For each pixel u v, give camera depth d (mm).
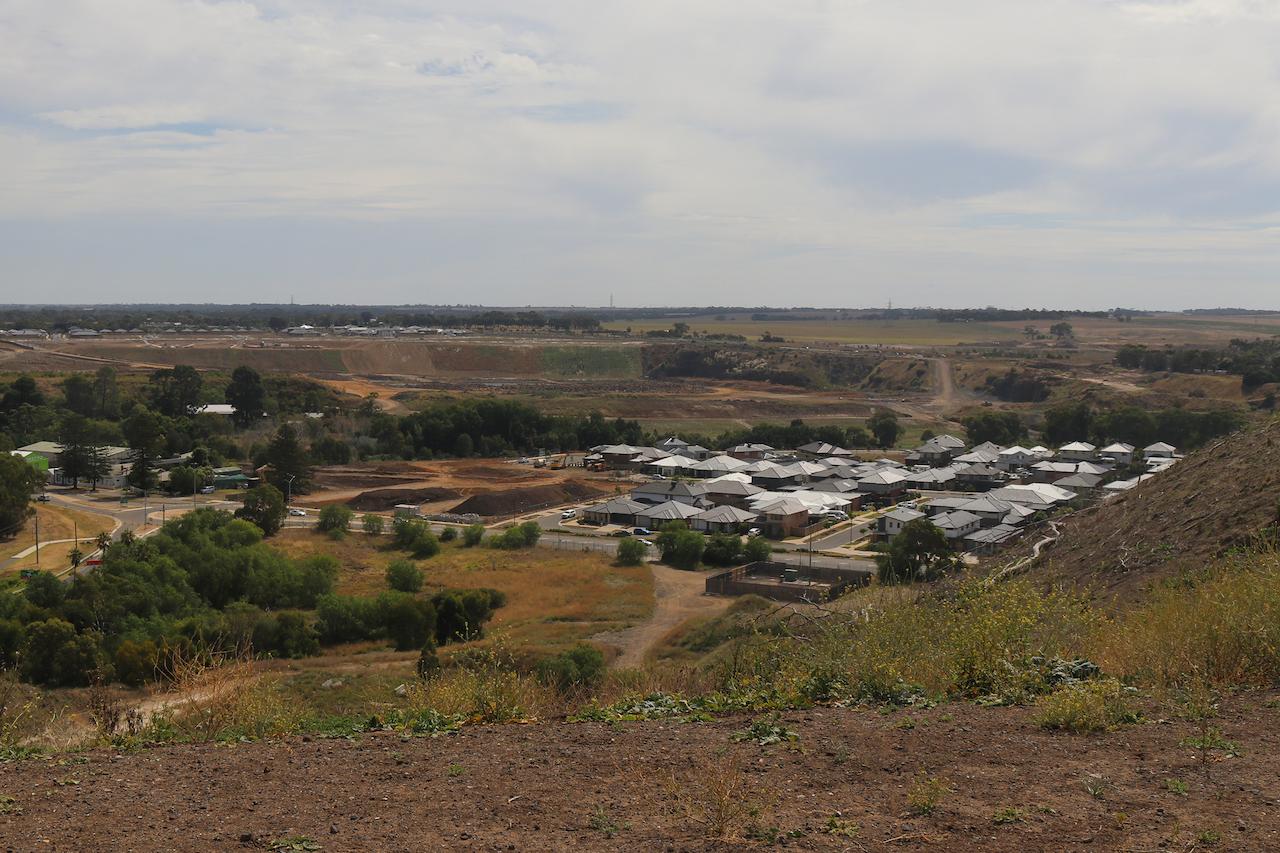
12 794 4031
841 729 4699
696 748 4473
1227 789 3734
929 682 5699
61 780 4207
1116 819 3451
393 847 3377
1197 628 5699
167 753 4684
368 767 4328
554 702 6172
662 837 3432
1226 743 4254
